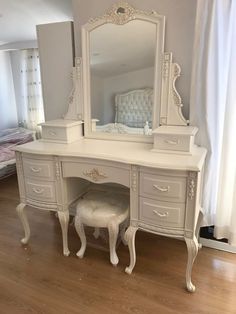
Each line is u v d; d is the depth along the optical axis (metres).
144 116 1.81
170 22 1.65
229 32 1.52
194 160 1.40
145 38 1.71
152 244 1.95
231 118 1.58
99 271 1.68
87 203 1.75
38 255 1.85
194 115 1.69
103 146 1.75
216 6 1.47
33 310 1.40
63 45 2.00
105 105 1.92
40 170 1.71
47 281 1.61
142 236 2.05
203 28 1.52
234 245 1.75
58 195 1.74
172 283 1.57
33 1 2.45
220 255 1.80
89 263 1.76
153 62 1.72
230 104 1.57
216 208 1.78
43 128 1.89
